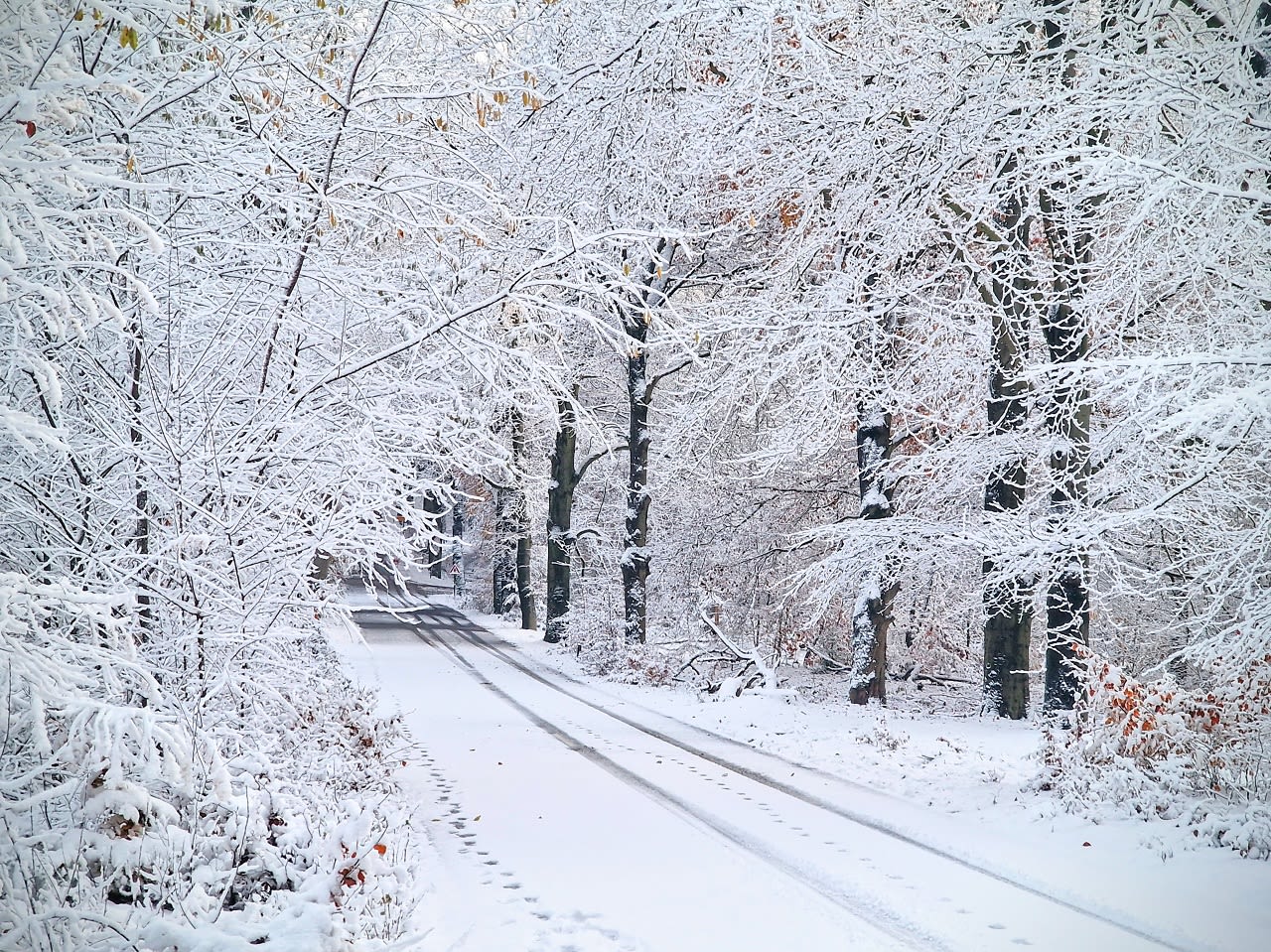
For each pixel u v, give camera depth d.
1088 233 14.58
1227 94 11.44
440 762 13.08
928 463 17.66
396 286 7.86
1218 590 10.77
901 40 15.30
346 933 4.58
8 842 4.57
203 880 5.11
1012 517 14.71
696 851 8.66
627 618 28.08
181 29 6.10
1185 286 13.08
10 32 4.90
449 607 55.47
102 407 6.59
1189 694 11.05
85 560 6.23
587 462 35.06
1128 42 12.48
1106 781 10.57
